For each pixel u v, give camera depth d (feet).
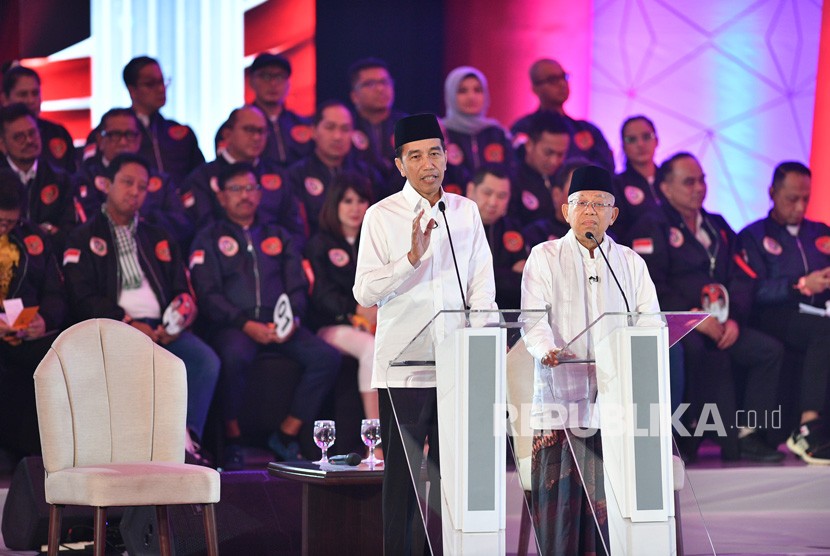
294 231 57.41
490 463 24.11
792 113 64.54
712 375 59.06
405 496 28.02
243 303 55.57
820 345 60.54
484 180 60.34
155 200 55.67
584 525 25.68
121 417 33.65
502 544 24.12
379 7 60.34
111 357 33.81
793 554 43.16
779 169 63.36
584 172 32.19
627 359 24.86
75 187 54.70
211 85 58.39
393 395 24.89
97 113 56.65
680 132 64.18
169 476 30.58
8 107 53.98
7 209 52.90
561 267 31.91
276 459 54.85
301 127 58.75
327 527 36.70
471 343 24.14
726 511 54.08
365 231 29.86
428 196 29.86
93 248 54.13
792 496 54.85
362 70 59.93
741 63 64.75
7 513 39.50
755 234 62.80
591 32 63.31
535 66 62.23
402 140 29.66
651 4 63.87
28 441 51.39
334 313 56.85
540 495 24.99
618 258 32.42
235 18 58.65
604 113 63.41
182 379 34.40
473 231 30.25
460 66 61.52
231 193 56.54
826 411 60.08
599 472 24.95
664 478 24.79
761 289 61.93
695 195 61.93
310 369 55.47
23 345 51.93
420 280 29.25
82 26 56.80
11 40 55.67
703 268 61.16
